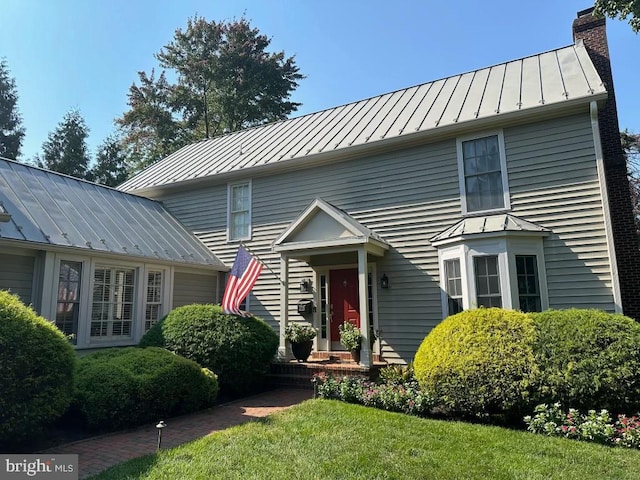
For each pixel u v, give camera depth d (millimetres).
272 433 5215
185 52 28922
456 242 8531
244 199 12242
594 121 8055
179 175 13336
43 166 28703
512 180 8711
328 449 4594
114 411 5676
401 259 9688
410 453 4484
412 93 12078
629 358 5219
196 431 5699
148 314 9969
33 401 4727
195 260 11078
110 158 29938
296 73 30266
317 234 9625
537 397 5445
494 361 5684
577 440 4902
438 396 5992
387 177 10148
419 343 9195
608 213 7738
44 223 8258
